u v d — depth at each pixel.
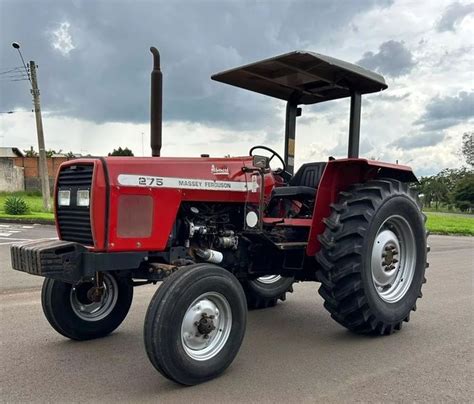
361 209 4.06
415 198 4.62
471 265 8.78
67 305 4.01
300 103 5.53
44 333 4.30
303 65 4.32
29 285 6.31
